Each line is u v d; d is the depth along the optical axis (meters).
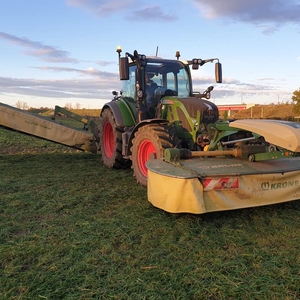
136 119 6.11
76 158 8.27
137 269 2.62
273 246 3.06
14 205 4.18
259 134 3.76
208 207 3.55
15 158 8.10
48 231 3.35
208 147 4.54
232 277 2.49
